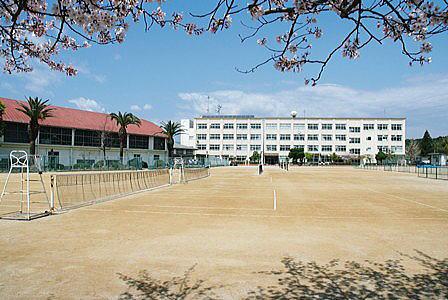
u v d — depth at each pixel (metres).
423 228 10.18
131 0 3.90
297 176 41.97
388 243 8.29
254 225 10.48
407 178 38.91
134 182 27.41
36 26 4.68
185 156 98.06
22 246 7.79
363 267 6.42
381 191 22.69
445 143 97.50
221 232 9.41
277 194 20.19
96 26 3.91
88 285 5.42
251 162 99.31
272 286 5.43
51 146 54.88
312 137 99.50
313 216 12.27
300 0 3.48
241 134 101.25
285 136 100.31
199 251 7.45
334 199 17.75
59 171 45.31
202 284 5.50
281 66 4.48
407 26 3.72
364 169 70.19
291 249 7.67
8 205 14.38
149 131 75.12
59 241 8.26
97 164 51.88
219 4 3.68
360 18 3.63
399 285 5.50
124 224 10.48
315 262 6.72
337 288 5.36
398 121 97.50
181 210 13.49
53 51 5.13
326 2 3.52
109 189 21.73
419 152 102.62
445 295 5.10
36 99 47.03
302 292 5.20
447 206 15.22
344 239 8.69
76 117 62.88
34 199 16.50
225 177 39.44
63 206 14.07
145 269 6.22
